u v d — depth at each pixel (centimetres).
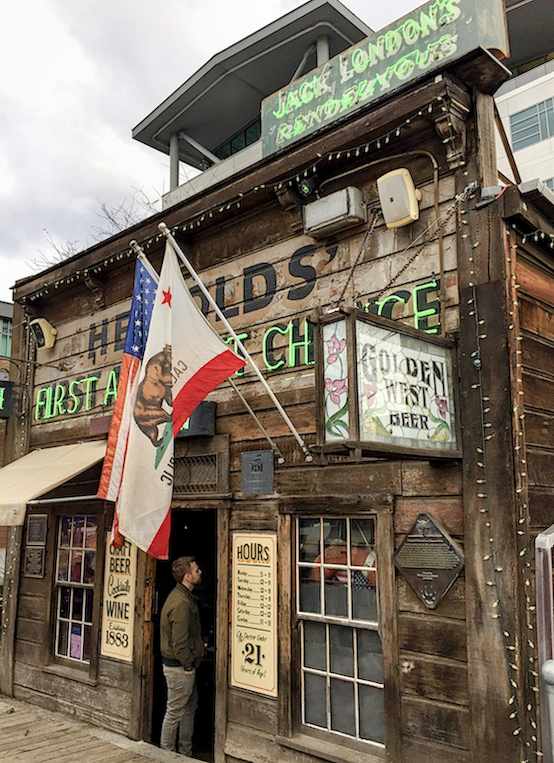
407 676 409
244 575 522
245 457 537
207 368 473
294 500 491
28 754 511
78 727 625
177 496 587
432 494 416
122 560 636
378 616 427
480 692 370
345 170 509
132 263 702
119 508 440
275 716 479
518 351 404
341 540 469
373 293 477
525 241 434
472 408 402
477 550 385
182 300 488
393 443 356
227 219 600
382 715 428
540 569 268
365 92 529
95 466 676
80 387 750
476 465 394
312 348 511
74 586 699
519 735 352
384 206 457
